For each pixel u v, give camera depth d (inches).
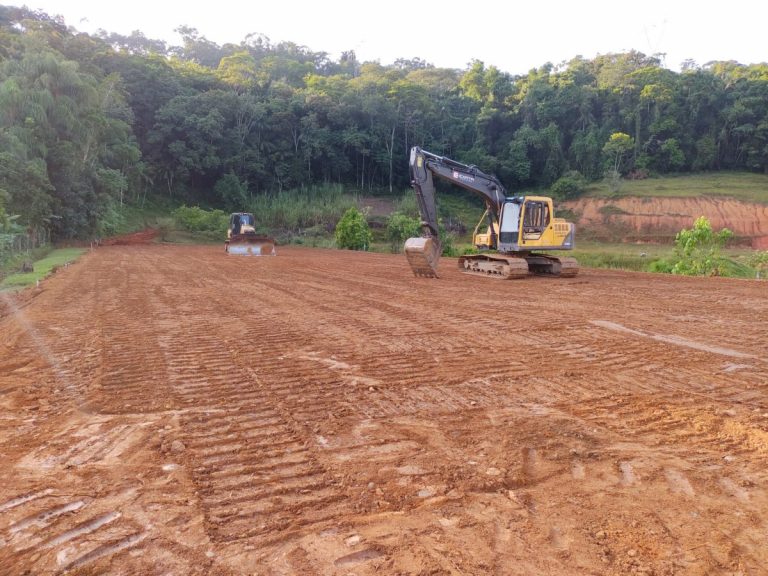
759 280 691.4
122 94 2363.4
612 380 241.1
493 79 3577.8
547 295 527.5
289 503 135.7
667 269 978.1
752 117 3002.0
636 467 155.7
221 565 110.1
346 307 449.4
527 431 182.7
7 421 195.9
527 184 3122.5
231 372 255.0
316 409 205.2
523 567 108.7
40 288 580.7
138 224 2169.0
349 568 108.7
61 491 142.9
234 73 3186.5
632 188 2709.2
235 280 669.9
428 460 160.7
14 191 1218.0
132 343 314.8
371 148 2992.1
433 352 292.5
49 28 2325.3
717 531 121.9
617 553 113.4
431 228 678.5
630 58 3661.4
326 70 5113.2
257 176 2770.7
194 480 149.0
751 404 208.4
